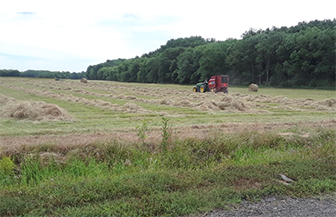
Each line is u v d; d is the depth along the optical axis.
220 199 4.67
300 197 4.97
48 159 7.05
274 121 14.24
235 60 69.88
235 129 11.20
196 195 4.80
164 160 7.38
